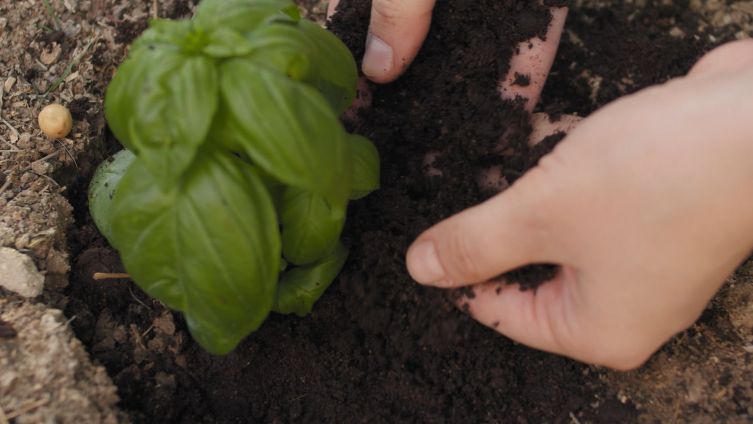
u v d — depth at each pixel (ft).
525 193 0.96
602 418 1.11
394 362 1.15
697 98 0.92
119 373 1.09
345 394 1.14
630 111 0.94
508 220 0.97
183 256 0.92
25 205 1.14
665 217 0.91
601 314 0.97
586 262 0.96
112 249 1.18
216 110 0.90
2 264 1.07
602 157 0.93
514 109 1.19
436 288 1.10
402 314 1.13
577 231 0.94
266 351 1.16
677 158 0.91
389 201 1.17
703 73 1.01
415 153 1.21
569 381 1.13
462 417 1.12
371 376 1.15
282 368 1.16
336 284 1.20
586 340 1.00
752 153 0.89
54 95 1.26
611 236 0.93
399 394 1.13
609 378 1.13
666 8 1.38
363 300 1.14
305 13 1.40
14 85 1.26
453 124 1.20
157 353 1.12
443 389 1.13
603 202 0.93
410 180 1.19
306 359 1.16
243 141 0.89
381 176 1.19
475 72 1.21
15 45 1.30
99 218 1.13
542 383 1.14
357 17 1.23
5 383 0.98
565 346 1.03
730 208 0.90
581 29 1.38
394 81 1.24
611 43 1.36
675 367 1.12
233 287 0.92
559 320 1.02
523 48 1.21
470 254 1.00
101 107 1.28
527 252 0.98
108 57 1.32
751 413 1.07
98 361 1.07
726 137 0.90
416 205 1.17
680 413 1.09
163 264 0.93
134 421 1.05
